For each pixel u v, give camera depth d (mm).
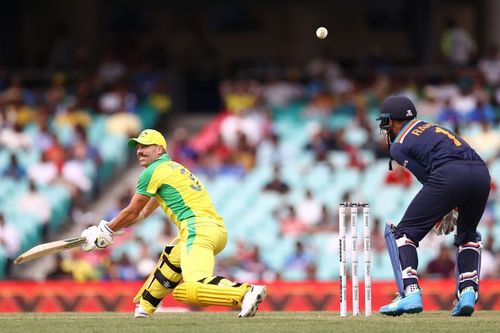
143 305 35375
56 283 53000
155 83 96938
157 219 72625
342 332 29625
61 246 34781
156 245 68688
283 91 93000
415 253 34031
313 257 67688
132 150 87938
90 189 80562
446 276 62062
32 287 53031
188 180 34438
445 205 33781
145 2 113688
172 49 113688
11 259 70938
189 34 114125
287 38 114000
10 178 79938
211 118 96000
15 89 92500
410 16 111875
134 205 34562
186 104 106125
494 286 50906
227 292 32562
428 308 51031
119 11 113688
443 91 90625
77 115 89000
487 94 90000
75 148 82188
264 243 70375
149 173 34344
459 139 34406
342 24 113312
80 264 66250
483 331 29859
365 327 30844
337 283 51406
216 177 79750
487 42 100562
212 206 34500
